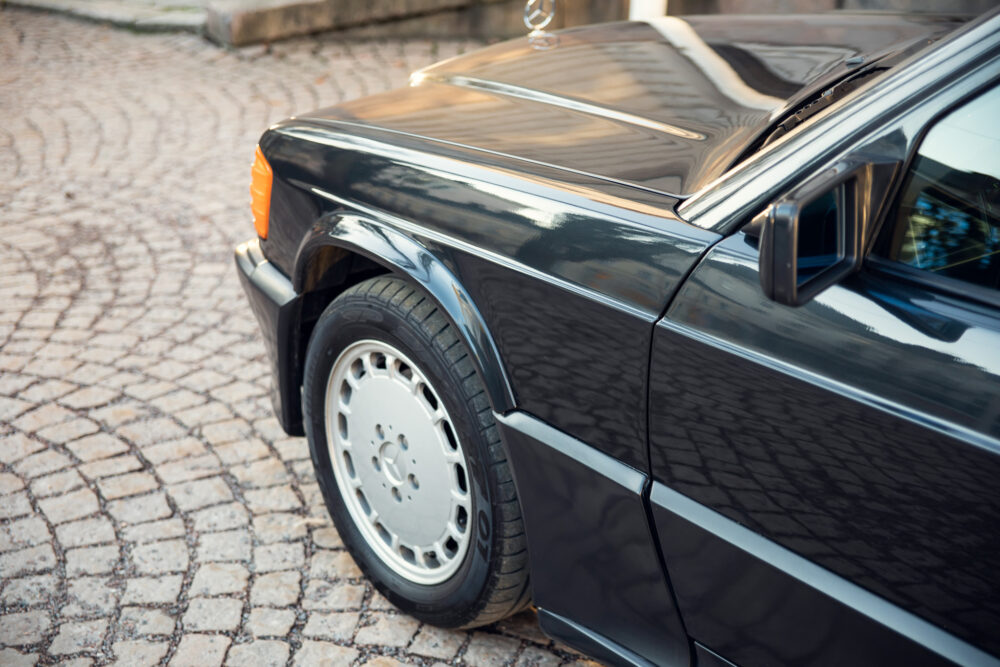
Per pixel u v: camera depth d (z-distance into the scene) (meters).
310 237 2.27
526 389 1.86
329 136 2.30
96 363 3.69
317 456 2.51
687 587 1.70
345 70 7.56
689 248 1.56
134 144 6.13
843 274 1.29
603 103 2.10
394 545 2.40
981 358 1.28
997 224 1.32
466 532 2.17
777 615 1.56
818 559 1.48
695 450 1.59
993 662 1.32
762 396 1.46
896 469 1.34
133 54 8.13
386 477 2.32
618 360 1.66
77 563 2.68
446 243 1.95
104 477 3.03
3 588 2.59
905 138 1.36
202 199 5.27
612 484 1.74
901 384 1.32
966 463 1.26
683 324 1.54
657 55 2.35
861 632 1.45
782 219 1.19
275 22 8.11
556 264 1.74
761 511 1.53
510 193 1.85
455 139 2.09
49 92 7.21
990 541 1.27
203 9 8.97
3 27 9.11
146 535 2.78
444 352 2.00
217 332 3.91
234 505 2.90
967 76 1.34
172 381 3.56
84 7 9.33
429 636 2.41
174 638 2.42
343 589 2.57
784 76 2.08
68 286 4.33
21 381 3.57
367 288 2.15
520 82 2.33
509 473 2.01
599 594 1.90
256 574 2.63
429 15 8.52
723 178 1.59
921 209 1.36
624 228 1.65
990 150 1.33
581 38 2.64
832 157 1.43
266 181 2.46
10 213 5.13
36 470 3.07
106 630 2.45
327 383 2.38
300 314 2.45
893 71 1.45
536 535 1.96
